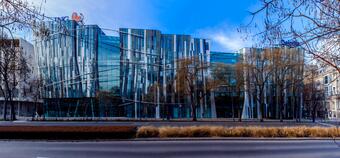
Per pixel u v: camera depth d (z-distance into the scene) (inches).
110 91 2938.0
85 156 645.3
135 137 1041.5
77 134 1015.0
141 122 1951.3
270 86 2950.3
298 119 2763.3
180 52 3043.8
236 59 2861.7
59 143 910.4
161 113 2925.7
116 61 2967.5
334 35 218.2
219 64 2736.2
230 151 741.9
